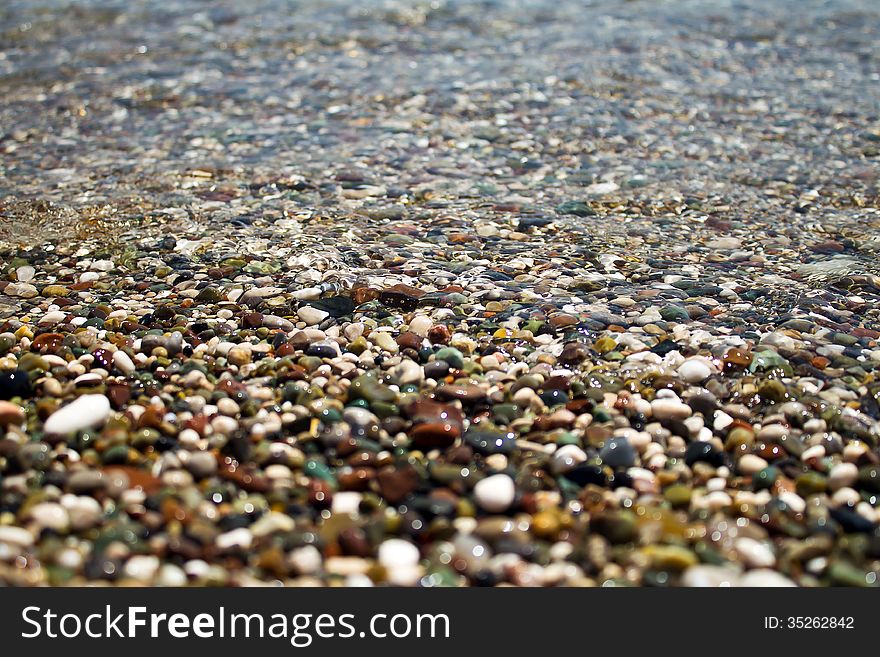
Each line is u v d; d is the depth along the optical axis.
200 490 0.51
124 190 0.98
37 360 0.63
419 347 0.66
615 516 0.48
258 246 0.84
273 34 1.54
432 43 1.49
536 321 0.70
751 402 0.60
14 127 1.17
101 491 0.50
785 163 1.07
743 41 1.51
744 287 0.77
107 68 1.39
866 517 0.50
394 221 0.91
